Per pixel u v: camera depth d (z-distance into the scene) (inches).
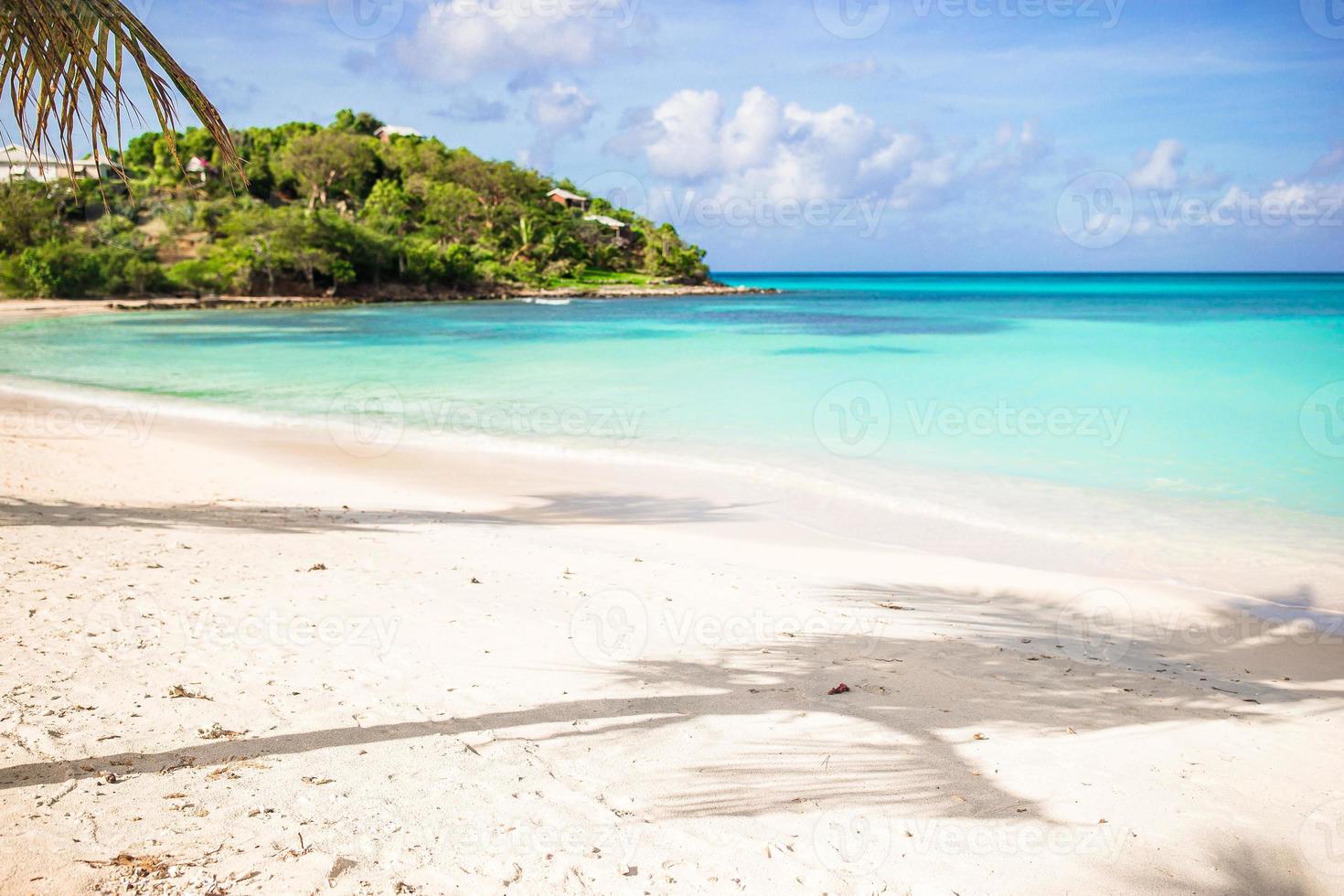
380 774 162.6
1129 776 176.2
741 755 178.2
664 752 178.2
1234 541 391.5
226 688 199.5
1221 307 2544.3
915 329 1819.6
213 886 125.6
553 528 413.1
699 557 364.8
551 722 190.5
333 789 155.9
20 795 146.6
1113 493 482.6
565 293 3887.8
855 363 1169.4
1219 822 159.5
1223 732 199.8
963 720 201.0
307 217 3206.2
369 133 4948.3
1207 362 1111.0
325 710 190.5
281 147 4335.6
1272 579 340.5
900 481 513.7
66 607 248.2
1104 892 137.0
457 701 199.9
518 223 4276.6
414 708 194.9
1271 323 1834.4
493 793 158.2
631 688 212.8
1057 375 1002.7
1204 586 331.9
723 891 132.4
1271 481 506.9
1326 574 345.1
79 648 217.3
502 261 4084.6
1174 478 517.0
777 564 355.3
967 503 462.6
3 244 2787.9
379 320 2292.1
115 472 511.2
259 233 3095.5
